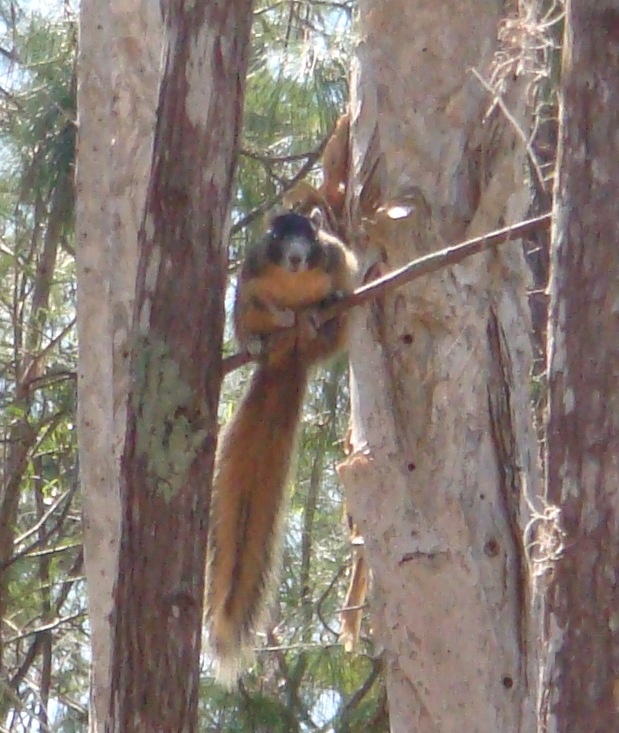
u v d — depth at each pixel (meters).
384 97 9.09
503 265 8.98
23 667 13.75
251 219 12.36
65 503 14.28
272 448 8.82
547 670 4.98
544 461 5.27
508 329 8.95
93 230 8.67
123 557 5.78
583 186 5.14
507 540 8.70
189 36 5.89
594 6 5.18
